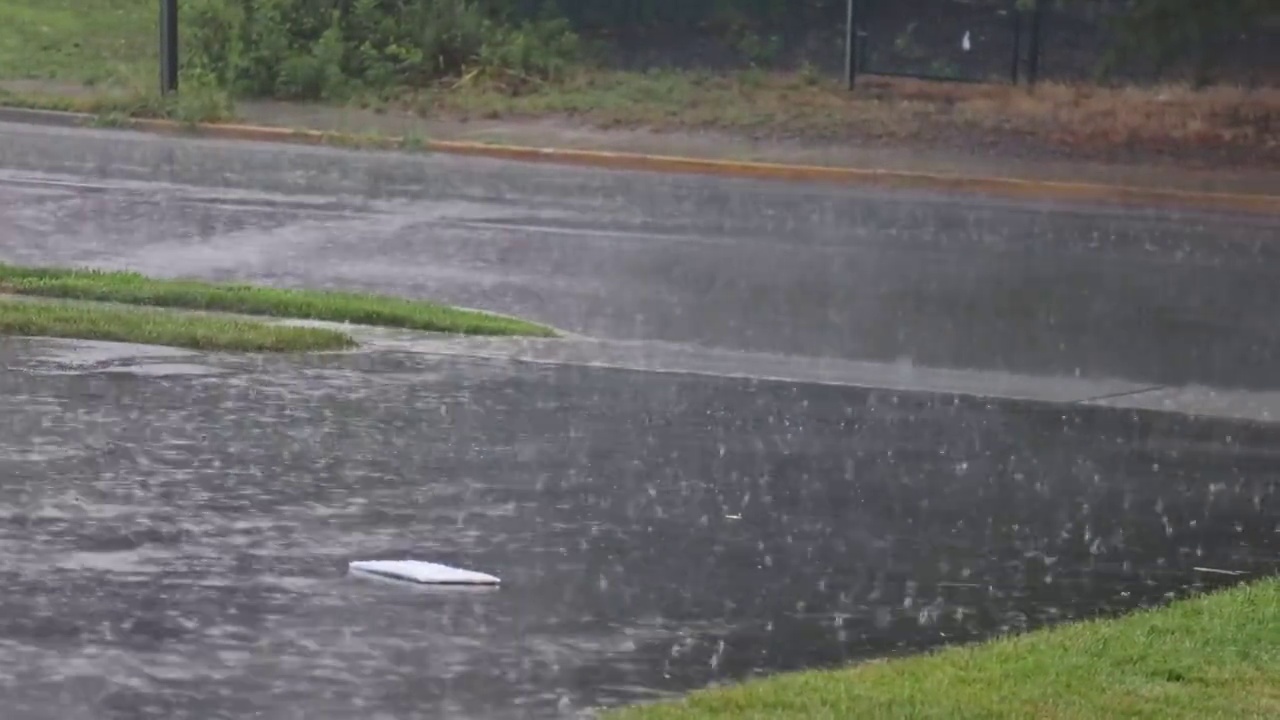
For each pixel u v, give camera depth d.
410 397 30.98
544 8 81.06
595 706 16.91
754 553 22.55
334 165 61.69
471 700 16.98
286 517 23.27
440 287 42.03
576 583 20.95
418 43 77.19
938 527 24.19
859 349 37.38
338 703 16.80
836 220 54.47
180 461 25.91
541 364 34.44
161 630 18.72
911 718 15.85
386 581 20.78
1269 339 39.97
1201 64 74.75
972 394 33.59
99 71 76.50
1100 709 16.17
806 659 18.48
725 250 48.25
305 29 77.12
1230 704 16.44
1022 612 20.52
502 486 25.31
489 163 64.31
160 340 34.34
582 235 49.53
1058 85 76.25
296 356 33.97
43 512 23.02
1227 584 21.98
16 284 38.78
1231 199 60.94
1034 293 44.09
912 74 77.75
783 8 82.06
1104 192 61.56
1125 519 25.08
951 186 62.56
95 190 53.41
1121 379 35.53
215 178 57.00
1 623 18.73
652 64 78.88
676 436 28.94
